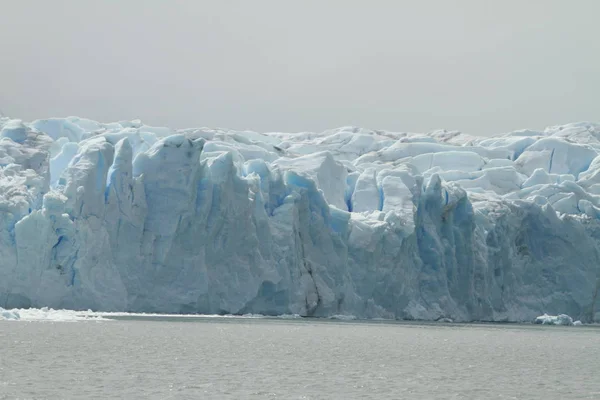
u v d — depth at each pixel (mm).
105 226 135375
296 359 82375
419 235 182375
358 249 167250
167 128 197000
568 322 188125
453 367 81312
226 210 147375
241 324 127188
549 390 66812
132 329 106625
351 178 196875
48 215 127125
